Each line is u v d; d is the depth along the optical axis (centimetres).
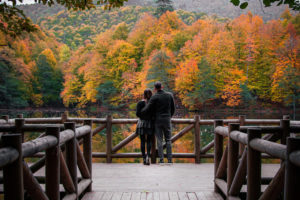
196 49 4662
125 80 4931
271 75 4003
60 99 5616
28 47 6131
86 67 5200
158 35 5475
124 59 5200
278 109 3950
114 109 4872
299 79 3706
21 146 128
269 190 155
